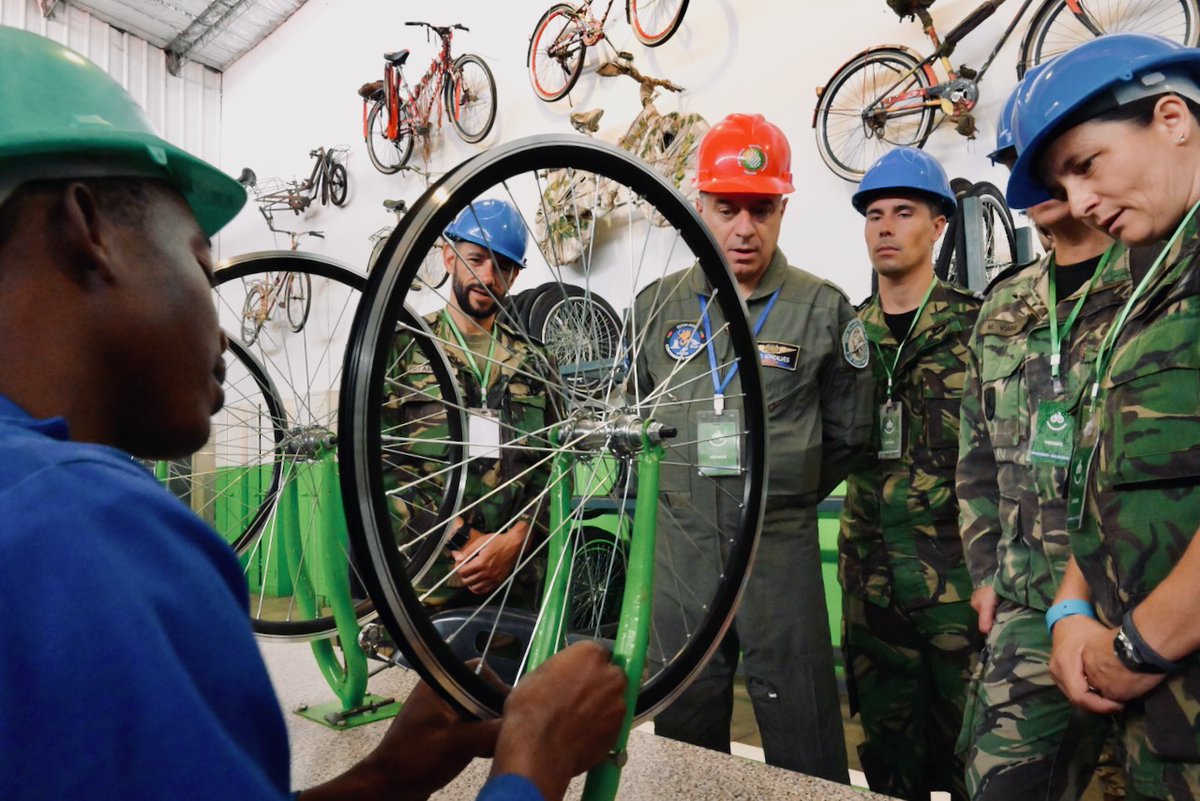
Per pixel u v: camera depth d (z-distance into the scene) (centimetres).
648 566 87
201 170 52
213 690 35
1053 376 135
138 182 46
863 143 355
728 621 107
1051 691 127
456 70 541
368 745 130
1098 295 132
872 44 357
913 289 215
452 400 144
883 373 210
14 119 41
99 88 46
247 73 768
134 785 30
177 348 47
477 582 170
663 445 94
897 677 201
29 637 31
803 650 170
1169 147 97
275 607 174
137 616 32
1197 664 90
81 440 43
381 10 633
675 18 416
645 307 192
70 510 34
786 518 174
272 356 657
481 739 76
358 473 69
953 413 194
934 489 194
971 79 313
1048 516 132
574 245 425
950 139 327
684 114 404
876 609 204
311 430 145
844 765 174
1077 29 301
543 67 505
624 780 114
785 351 175
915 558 194
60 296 42
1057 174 106
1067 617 112
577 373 128
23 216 42
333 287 628
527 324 347
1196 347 95
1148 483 97
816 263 368
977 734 136
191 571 36
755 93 396
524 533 176
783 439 172
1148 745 94
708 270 108
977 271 259
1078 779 125
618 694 67
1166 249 101
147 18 714
